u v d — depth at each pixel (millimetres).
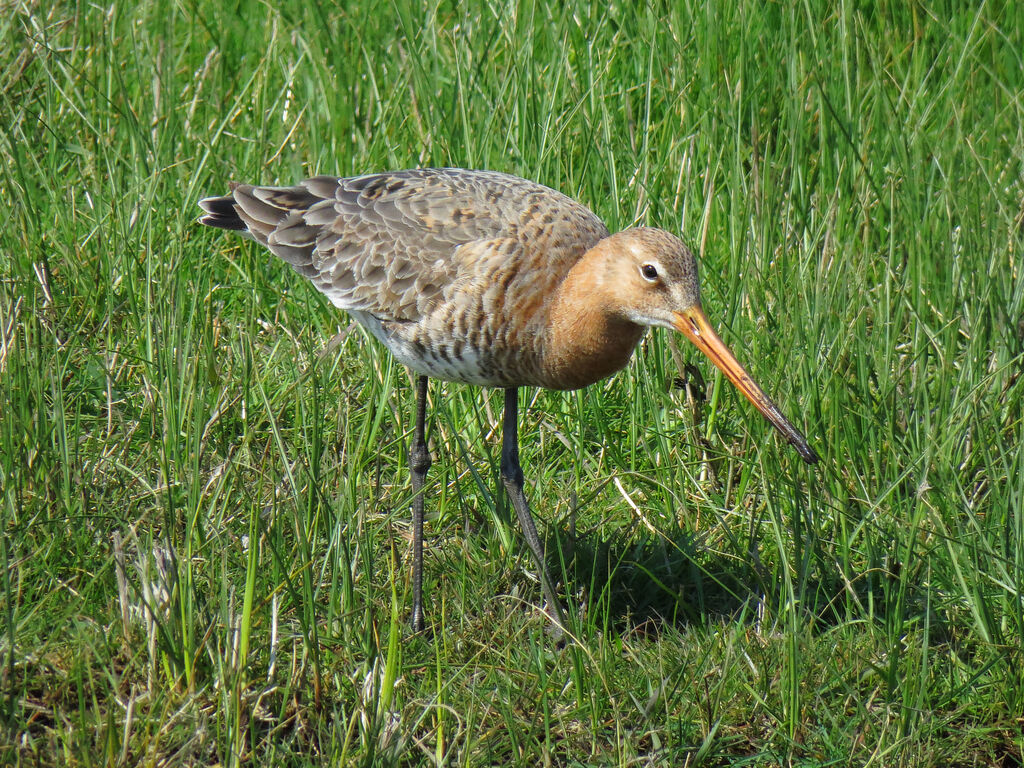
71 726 7832
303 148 14094
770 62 13797
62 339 11602
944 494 9852
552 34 14047
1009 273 11914
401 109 14195
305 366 11602
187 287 12023
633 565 10227
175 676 8211
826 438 10312
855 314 11477
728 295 11922
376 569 9922
